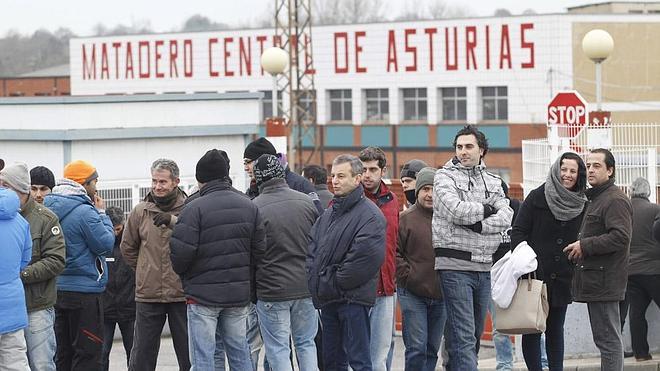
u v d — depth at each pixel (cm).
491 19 7150
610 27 6931
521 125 7069
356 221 1132
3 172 1155
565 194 1202
